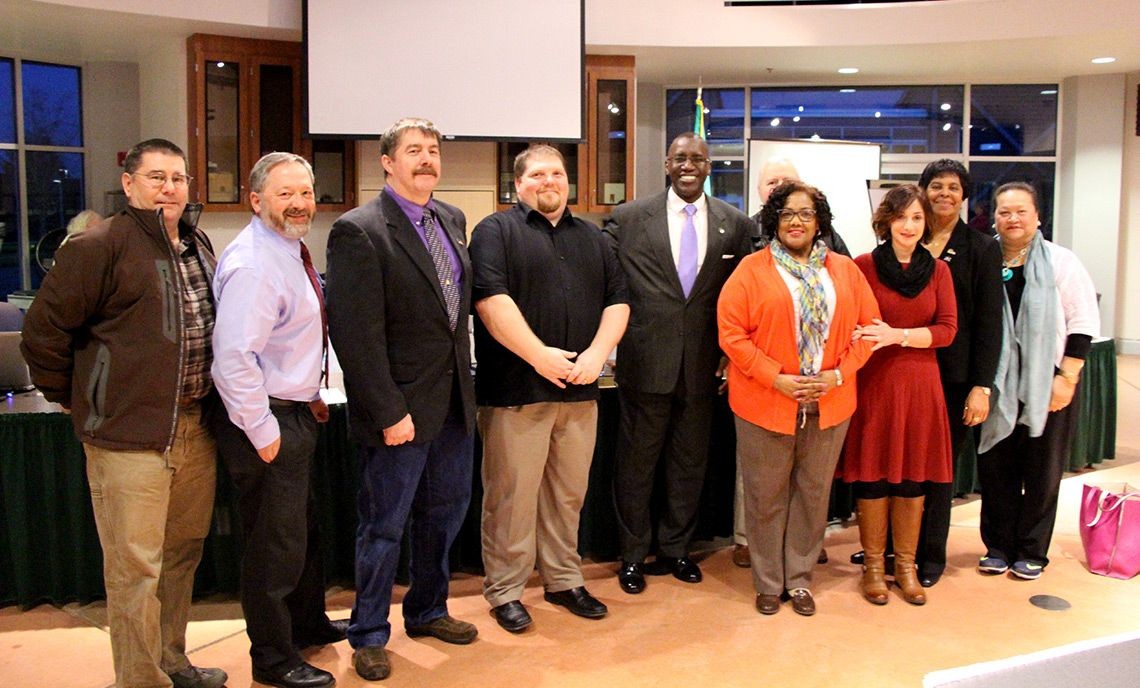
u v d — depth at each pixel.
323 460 3.39
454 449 2.86
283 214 2.45
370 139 5.97
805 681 2.74
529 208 3.04
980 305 3.35
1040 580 3.56
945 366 3.39
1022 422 3.44
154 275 2.34
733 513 3.96
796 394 3.05
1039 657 1.22
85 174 7.11
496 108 6.12
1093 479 5.02
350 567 3.48
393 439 2.62
